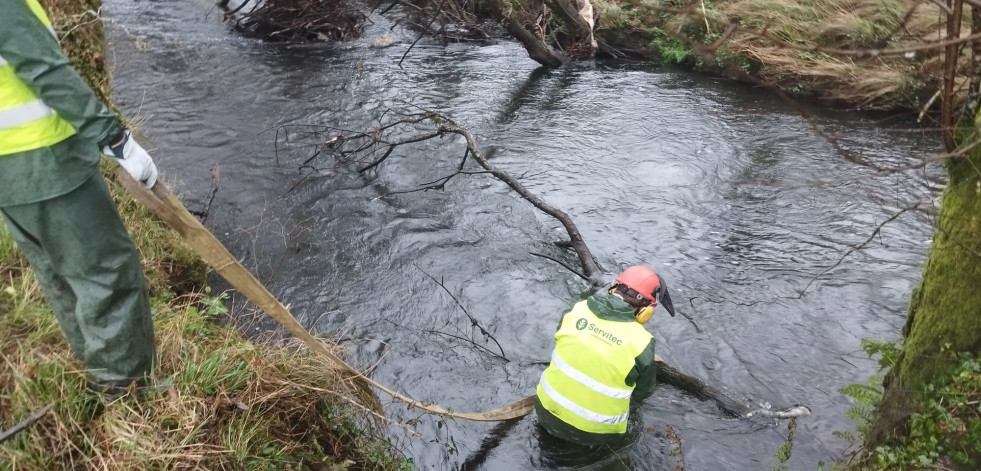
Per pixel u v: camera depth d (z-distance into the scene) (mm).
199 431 2836
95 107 2238
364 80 9789
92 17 5016
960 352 2873
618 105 9273
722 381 4445
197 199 6246
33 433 2586
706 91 9812
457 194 6762
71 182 2332
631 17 11086
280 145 7531
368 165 7047
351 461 3355
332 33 11469
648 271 3801
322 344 3826
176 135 7547
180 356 3152
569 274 5586
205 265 4945
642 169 7441
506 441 3920
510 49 11805
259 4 12492
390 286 5262
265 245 5668
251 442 3008
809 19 9383
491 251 5844
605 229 6250
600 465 3779
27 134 2223
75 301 2668
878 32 8453
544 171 7328
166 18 12008
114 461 2621
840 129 8406
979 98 2631
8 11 2039
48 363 2777
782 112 9000
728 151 7867
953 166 2855
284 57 10562
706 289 5398
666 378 4395
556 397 3730
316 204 6395
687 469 3760
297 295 5055
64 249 2445
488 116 8766
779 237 6148
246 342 3574
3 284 3320
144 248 4531
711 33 9750
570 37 11258
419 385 4305
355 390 3660
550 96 9586
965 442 2752
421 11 11969
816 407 4219
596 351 3609
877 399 3594
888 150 7789
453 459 3777
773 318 5051
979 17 2309
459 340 4746
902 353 3209
